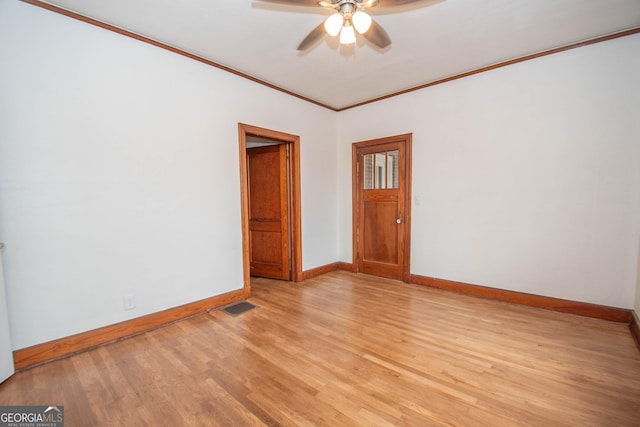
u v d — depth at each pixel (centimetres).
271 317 288
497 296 329
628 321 262
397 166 407
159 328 263
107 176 236
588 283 280
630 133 257
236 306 317
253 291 368
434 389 179
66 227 218
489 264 335
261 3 211
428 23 238
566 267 290
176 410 162
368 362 208
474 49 284
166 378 191
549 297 300
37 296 207
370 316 289
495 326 264
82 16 221
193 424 152
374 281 411
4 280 192
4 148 193
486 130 329
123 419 156
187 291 288
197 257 295
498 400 168
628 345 228
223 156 314
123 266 246
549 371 196
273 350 225
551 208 295
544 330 255
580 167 279
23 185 200
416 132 384
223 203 315
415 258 395
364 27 185
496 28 247
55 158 212
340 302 328
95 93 228
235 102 323
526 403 166
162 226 268
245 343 236
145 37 253
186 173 284
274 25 239
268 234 423
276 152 407
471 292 347
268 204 420
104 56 232
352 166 455
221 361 210
